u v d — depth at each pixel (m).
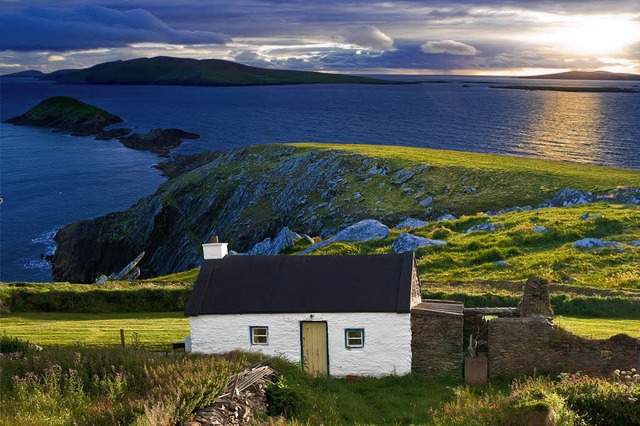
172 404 19.12
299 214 91.31
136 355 27.39
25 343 31.98
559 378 27.92
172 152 191.88
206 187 115.06
